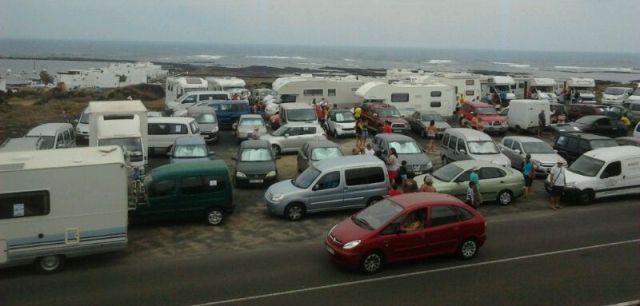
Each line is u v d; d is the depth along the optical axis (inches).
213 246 565.6
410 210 492.7
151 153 1031.6
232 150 1102.4
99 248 498.9
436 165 970.1
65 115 1562.5
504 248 543.5
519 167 908.6
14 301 426.0
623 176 732.7
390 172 747.4
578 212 687.1
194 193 625.6
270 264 508.4
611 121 1253.7
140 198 611.5
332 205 662.5
